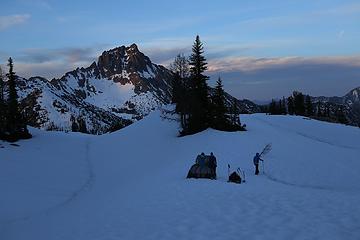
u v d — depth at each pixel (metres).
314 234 12.72
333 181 32.22
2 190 33.34
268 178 31.28
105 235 15.11
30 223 22.36
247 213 15.91
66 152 63.34
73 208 26.11
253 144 50.00
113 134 84.81
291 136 64.38
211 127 65.25
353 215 14.84
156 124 78.81
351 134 74.62
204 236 13.35
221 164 37.09
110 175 46.09
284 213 15.56
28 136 75.50
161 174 34.84
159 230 14.64
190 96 66.62
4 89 79.38
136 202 20.94
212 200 19.03
